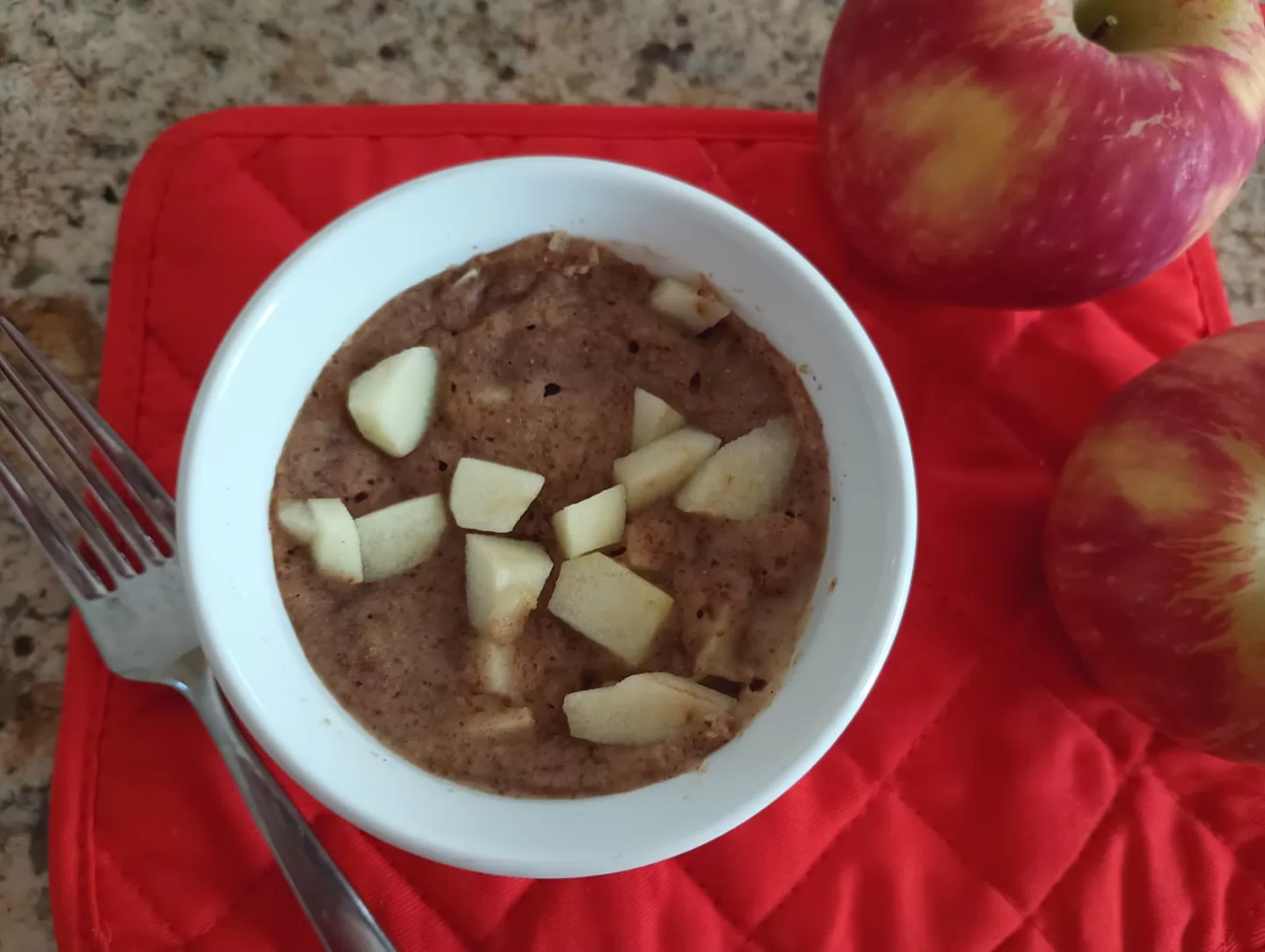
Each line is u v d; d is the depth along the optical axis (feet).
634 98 0.73
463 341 0.57
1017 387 0.69
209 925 0.58
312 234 0.68
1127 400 0.61
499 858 0.48
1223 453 0.56
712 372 0.59
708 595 0.56
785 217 0.70
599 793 0.52
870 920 0.60
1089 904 0.61
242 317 0.51
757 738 0.53
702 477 0.56
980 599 0.66
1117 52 0.59
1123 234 0.58
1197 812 0.64
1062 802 0.63
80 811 0.59
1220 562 0.55
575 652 0.55
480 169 0.53
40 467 0.61
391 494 0.56
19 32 0.70
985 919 0.61
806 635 0.55
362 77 0.71
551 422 0.57
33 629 0.63
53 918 0.58
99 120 0.70
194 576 0.48
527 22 0.73
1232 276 0.74
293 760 0.48
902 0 0.58
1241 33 0.57
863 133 0.60
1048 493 0.68
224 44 0.71
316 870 0.56
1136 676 0.59
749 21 0.74
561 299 0.58
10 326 0.63
